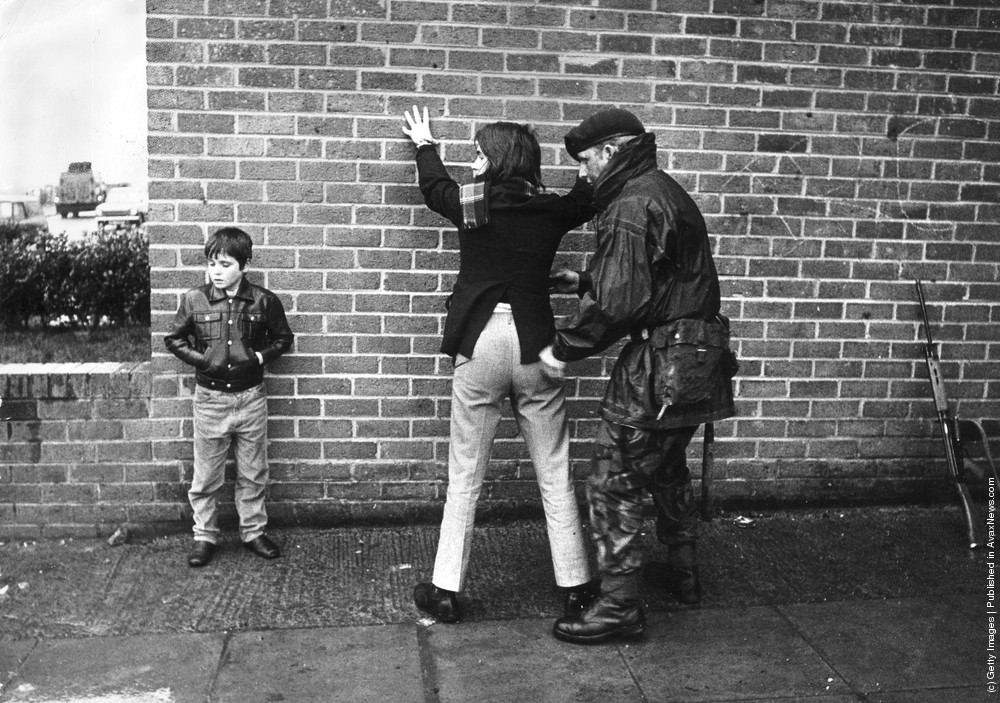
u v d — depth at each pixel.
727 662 3.66
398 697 3.40
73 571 4.34
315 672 3.55
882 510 5.11
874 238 4.93
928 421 5.07
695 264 3.65
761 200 4.84
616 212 3.55
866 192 4.89
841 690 3.47
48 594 4.12
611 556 3.74
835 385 4.99
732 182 4.81
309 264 4.61
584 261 4.74
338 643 3.77
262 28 4.47
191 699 3.37
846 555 4.60
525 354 3.78
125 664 3.59
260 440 4.47
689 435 3.80
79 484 4.65
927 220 4.95
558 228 3.92
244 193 4.55
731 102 4.76
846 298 4.95
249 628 3.87
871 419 5.04
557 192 4.68
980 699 3.42
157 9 4.42
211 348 4.31
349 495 4.76
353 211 4.60
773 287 4.90
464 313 3.81
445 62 4.57
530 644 3.78
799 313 4.93
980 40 4.87
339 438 4.72
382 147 4.58
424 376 4.72
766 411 4.97
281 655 3.67
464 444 3.91
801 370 4.96
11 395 4.57
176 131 4.50
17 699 3.35
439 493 4.80
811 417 5.00
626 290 3.49
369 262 4.64
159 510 4.69
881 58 4.82
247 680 3.49
